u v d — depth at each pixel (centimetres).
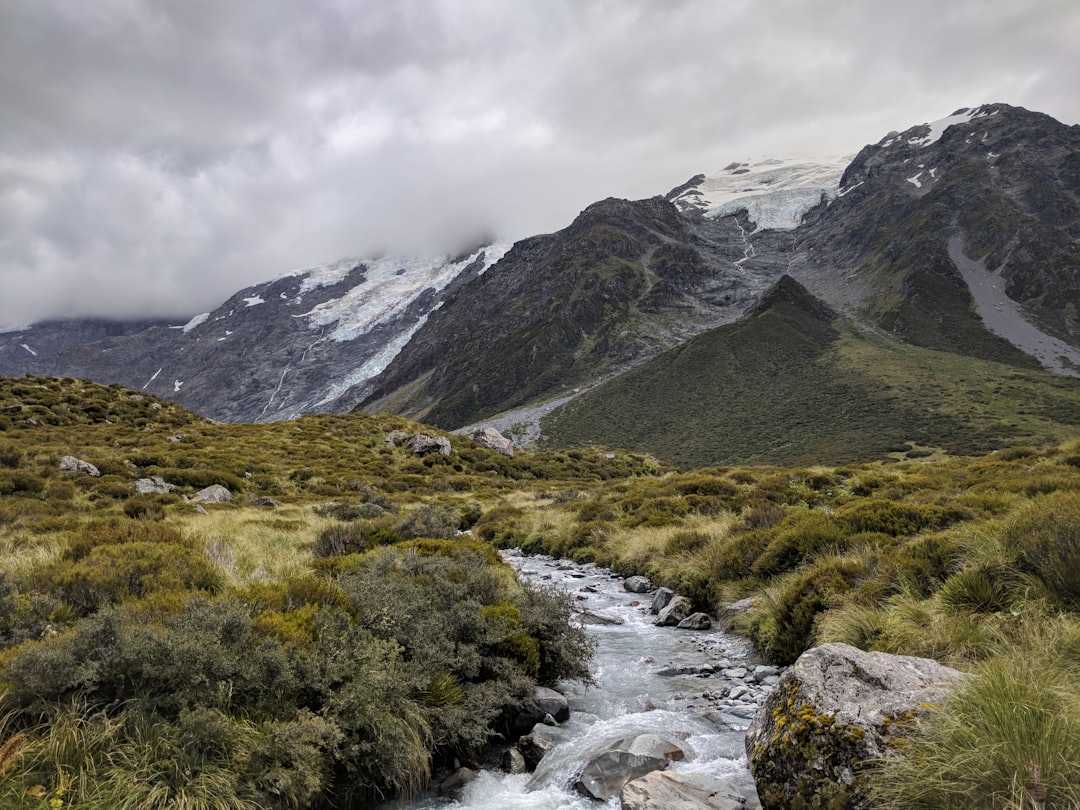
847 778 509
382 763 676
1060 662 613
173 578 973
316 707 710
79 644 618
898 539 1377
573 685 1077
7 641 700
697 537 2020
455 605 993
